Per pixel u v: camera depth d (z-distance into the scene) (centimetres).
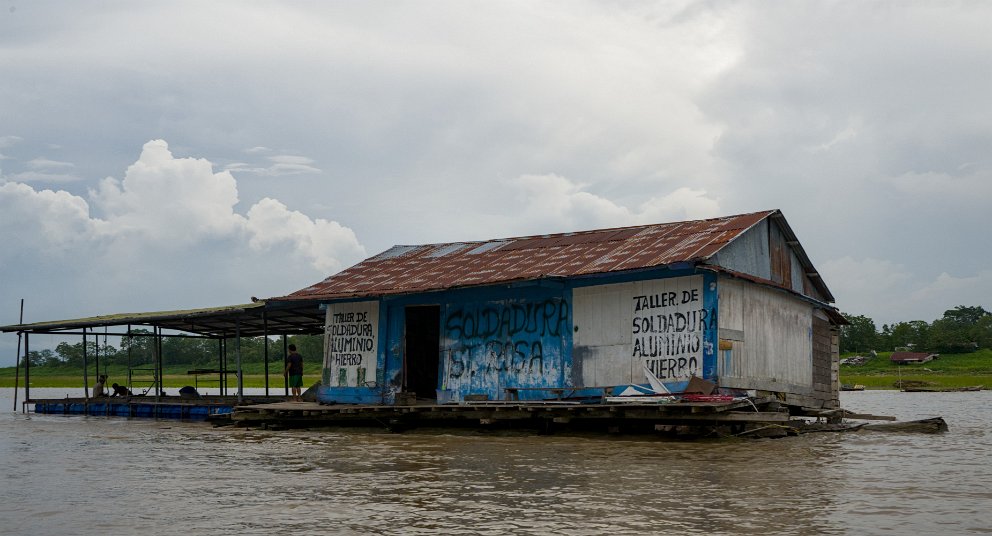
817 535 880
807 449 1633
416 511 1034
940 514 979
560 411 1923
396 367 2469
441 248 2914
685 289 1973
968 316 16762
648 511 1015
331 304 2648
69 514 1051
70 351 11144
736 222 2177
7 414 3344
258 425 2475
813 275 2453
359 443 1884
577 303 2152
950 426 2398
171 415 2981
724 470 1341
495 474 1329
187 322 3117
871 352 13000
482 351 2311
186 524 982
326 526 959
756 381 2062
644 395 1858
